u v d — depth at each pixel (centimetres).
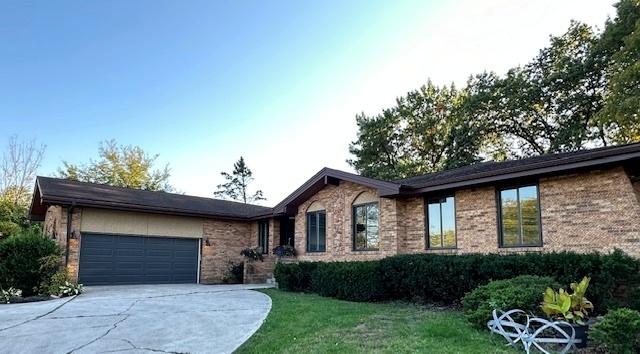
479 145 2995
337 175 1551
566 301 639
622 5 2036
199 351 665
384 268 1206
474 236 1210
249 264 2000
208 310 1032
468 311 808
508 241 1137
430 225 1341
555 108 2581
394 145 3616
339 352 626
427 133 3428
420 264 1130
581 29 2520
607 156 896
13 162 3156
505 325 664
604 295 810
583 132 2406
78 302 1161
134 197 1891
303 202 1792
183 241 1920
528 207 1109
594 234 971
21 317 932
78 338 748
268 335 760
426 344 652
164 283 1828
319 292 1384
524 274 912
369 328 798
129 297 1278
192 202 2120
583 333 622
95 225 1662
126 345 704
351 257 1520
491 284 817
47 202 1512
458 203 1268
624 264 807
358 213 1535
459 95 3319
